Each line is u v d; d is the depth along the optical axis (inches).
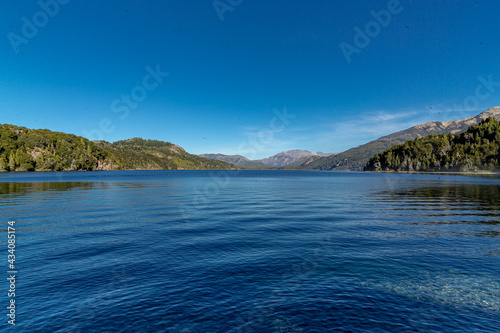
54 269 393.4
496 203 1211.9
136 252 477.1
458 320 261.4
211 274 372.8
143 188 2156.7
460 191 1893.5
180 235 609.0
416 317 265.9
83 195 1557.6
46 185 2444.6
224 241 554.3
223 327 247.1
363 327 248.7
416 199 1389.0
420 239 568.1
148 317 264.4
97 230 661.9
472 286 336.2
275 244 530.3
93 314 270.5
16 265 409.7
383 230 658.2
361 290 323.6
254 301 295.9
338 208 1060.5
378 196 1552.7
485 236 594.9
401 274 373.7
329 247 507.5
